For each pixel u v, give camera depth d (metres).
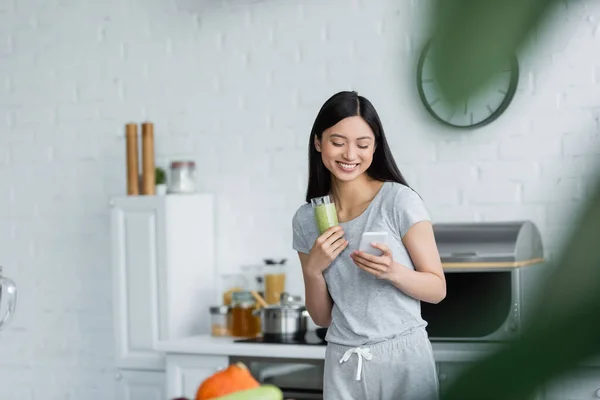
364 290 2.71
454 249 3.99
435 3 0.20
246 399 0.77
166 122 5.23
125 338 4.93
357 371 2.69
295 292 4.95
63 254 5.52
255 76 5.04
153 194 4.96
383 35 4.74
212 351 4.40
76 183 5.47
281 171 4.99
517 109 4.43
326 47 4.86
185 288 4.90
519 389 0.20
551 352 0.20
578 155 4.36
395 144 4.66
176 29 5.20
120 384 5.41
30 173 5.59
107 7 5.38
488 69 0.20
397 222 2.73
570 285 0.21
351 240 2.75
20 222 5.62
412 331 2.71
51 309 5.56
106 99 5.39
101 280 5.43
